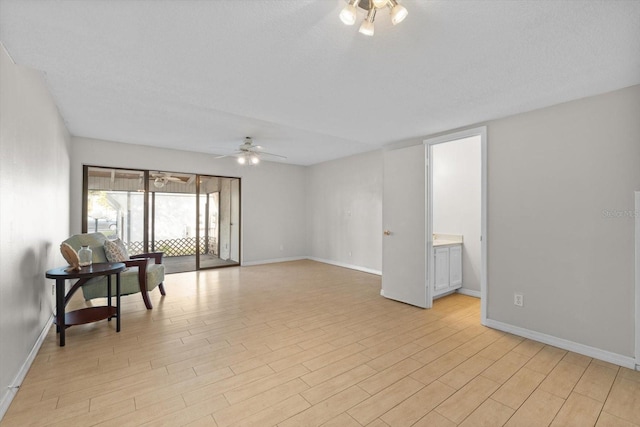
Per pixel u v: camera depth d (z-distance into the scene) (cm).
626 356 229
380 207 559
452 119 310
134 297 405
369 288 462
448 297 423
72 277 255
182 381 205
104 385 199
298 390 196
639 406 182
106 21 158
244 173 649
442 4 143
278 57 195
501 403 184
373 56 192
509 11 148
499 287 302
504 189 298
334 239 663
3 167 179
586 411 177
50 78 261
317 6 147
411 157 385
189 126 405
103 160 482
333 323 316
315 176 718
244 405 180
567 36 168
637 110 227
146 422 164
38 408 174
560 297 263
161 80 229
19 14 151
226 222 703
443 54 189
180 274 560
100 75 223
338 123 329
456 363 233
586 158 249
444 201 468
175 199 699
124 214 512
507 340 276
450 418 170
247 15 153
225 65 206
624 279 231
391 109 285
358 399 187
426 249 369
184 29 165
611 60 194
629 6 142
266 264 668
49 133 291
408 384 204
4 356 178
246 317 332
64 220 392
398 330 299
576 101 255
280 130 426
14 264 197
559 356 246
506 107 276
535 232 278
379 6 135
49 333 282
